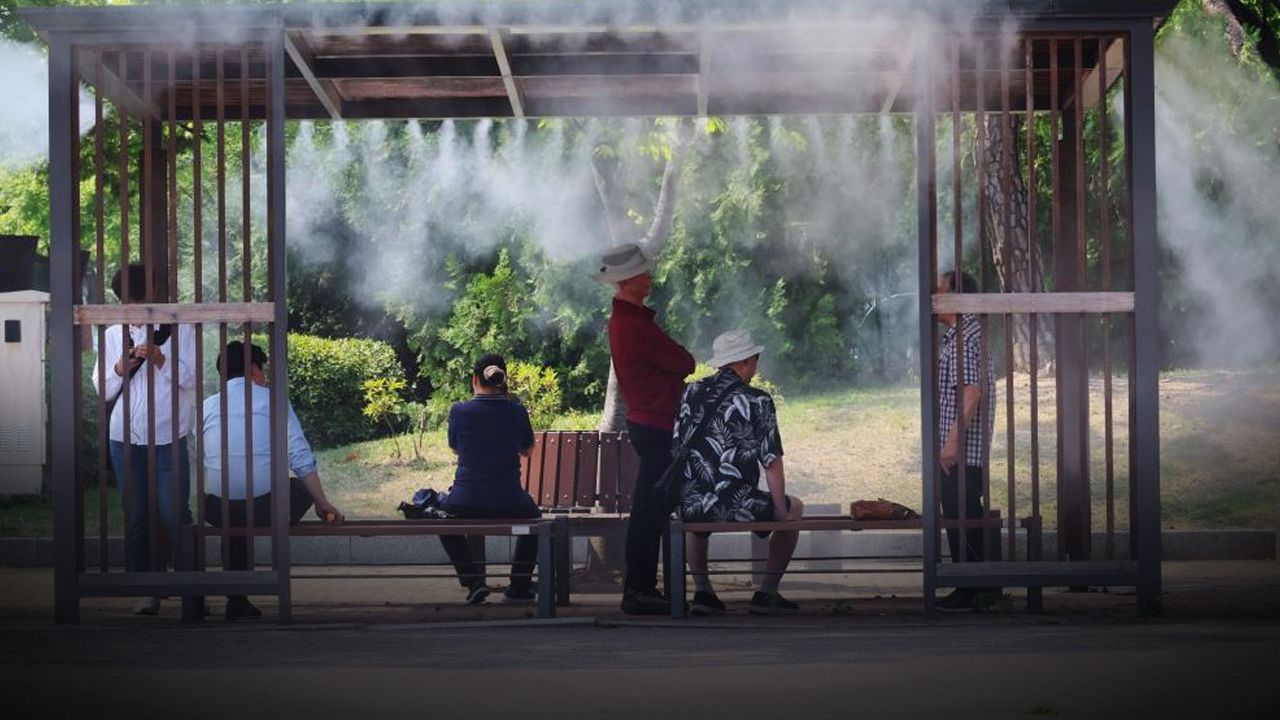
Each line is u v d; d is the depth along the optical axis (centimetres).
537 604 1362
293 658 1070
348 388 3067
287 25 1230
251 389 1252
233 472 1331
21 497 2306
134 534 1352
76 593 1238
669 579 1384
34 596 1517
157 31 1236
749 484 1291
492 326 3522
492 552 1812
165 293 1410
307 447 1302
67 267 1241
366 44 1372
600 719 835
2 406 2316
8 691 930
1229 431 2220
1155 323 1230
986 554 1257
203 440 1255
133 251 3259
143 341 1356
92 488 2420
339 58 1415
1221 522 1884
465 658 1065
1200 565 1712
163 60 1352
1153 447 1232
